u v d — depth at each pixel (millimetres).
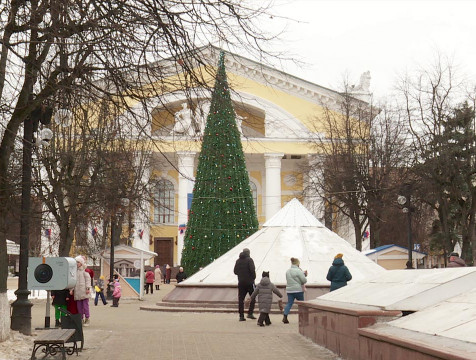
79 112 13750
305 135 73188
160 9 12219
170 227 76562
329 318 14000
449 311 9992
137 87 13055
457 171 46750
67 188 27547
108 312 27906
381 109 54938
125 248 40094
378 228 53219
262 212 79812
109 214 28734
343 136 55344
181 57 12617
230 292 26594
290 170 79562
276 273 27031
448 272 12406
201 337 17078
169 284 65125
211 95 13500
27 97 14727
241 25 12500
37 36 13164
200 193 44875
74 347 13820
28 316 17172
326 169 54156
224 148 44562
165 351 14445
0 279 14859
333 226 58438
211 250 44562
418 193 49250
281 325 20469
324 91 72625
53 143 26484
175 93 13250
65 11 11320
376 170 52375
